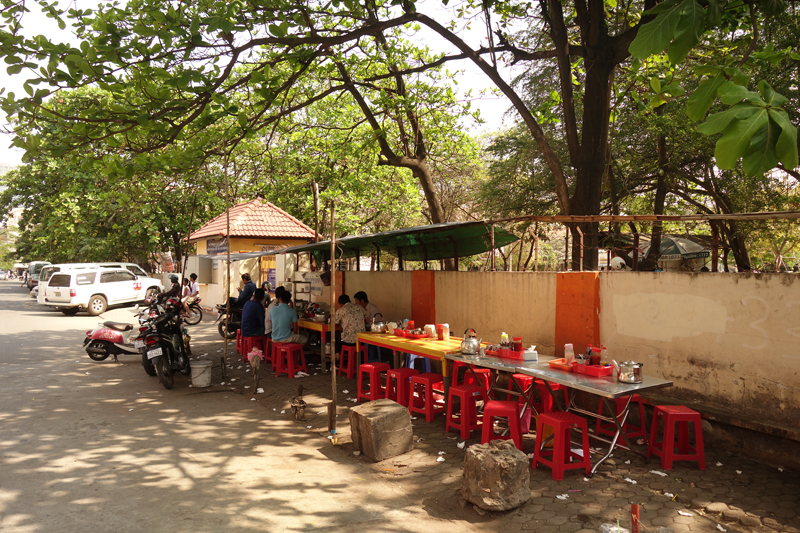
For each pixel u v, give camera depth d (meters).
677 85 3.87
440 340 7.13
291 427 6.30
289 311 9.23
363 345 8.88
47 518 3.88
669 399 5.46
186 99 6.52
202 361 8.62
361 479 4.70
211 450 5.46
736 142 2.19
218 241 20.52
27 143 5.73
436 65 10.33
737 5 4.32
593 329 6.30
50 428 6.14
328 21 8.45
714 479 4.36
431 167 21.12
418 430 6.00
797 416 4.56
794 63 10.46
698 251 13.78
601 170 9.10
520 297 7.37
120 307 21.89
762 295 4.81
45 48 5.32
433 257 11.09
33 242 33.03
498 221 7.48
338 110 17.20
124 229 25.39
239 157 19.73
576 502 4.00
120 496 4.29
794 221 12.13
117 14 6.50
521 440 5.00
